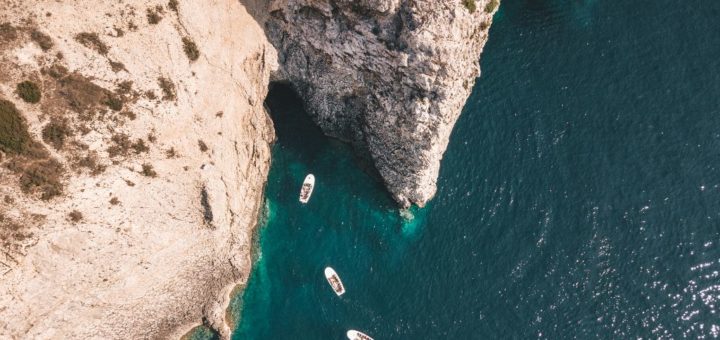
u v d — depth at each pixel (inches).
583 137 2121.1
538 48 2273.6
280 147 2106.3
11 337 1459.2
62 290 1524.4
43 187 1455.5
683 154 2089.1
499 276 1936.5
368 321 1889.8
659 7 2345.0
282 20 1888.5
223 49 1771.7
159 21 1595.7
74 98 1472.7
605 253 1961.1
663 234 1984.5
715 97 2170.3
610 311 1889.8
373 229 2017.7
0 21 1379.2
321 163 2101.4
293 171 2087.8
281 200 2053.4
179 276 1765.5
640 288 1916.8
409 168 1952.5
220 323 1862.7
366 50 1772.9
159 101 1608.0
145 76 1577.3
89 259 1550.2
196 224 1756.9
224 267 1882.4
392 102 1838.1
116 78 1528.1
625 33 2298.2
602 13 2341.3
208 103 1729.8
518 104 2170.3
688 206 2017.7
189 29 1662.2
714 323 1871.3
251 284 1950.1
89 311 1596.9
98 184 1537.9
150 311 1732.3
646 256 1956.2
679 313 1884.8
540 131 2130.9
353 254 1984.5
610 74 2220.7
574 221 2003.0
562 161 2087.8
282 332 1883.6
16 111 1398.9
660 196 2028.8
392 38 1711.4
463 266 1953.7
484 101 2174.0
